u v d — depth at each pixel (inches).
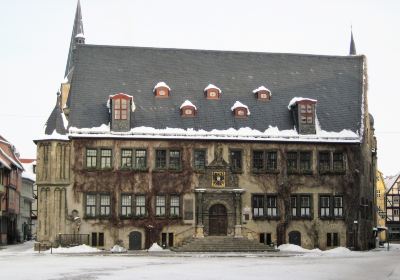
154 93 2438.5
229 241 2214.6
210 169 2325.3
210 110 2421.3
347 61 2689.5
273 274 1242.6
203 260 1697.8
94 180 2267.5
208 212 2306.8
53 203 2244.1
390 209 4690.0
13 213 3230.8
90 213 2258.9
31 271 1310.3
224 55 2625.5
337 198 2407.7
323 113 2493.8
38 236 2244.1
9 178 3041.3
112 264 1521.9
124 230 2263.8
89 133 2269.9
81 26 3804.1
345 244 2385.6
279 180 2365.9
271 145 2380.7
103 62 2500.0
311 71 2632.9
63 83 2518.5
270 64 2630.4
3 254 2023.9
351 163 2422.5
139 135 2293.3
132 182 2285.9
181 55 2588.6
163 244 2278.5
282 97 2519.7
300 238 2358.5
